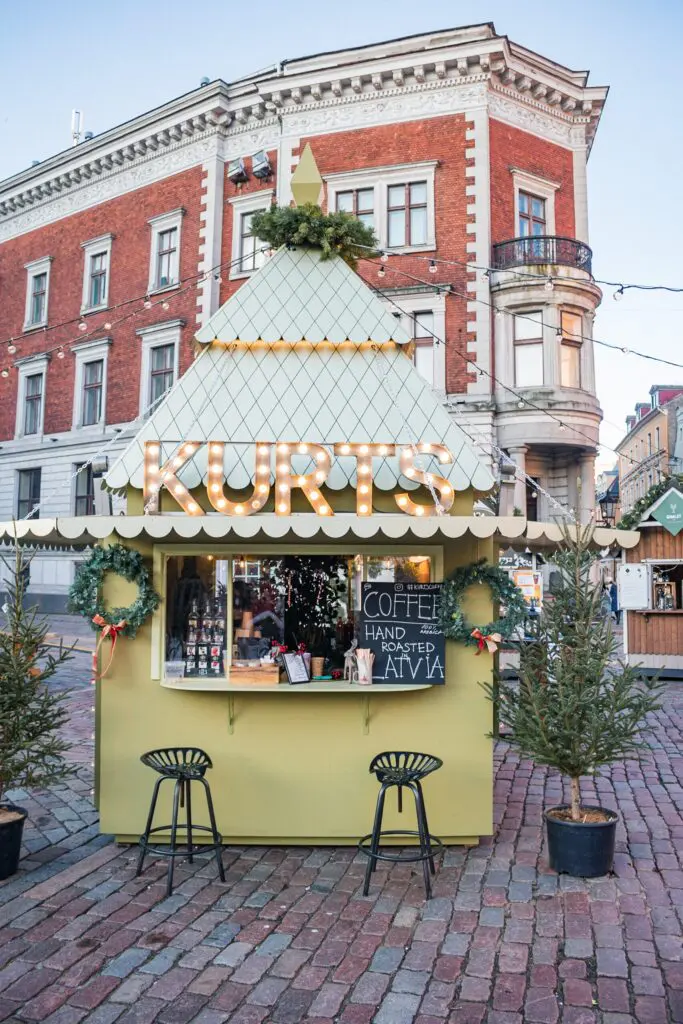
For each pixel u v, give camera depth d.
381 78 21.45
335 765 5.67
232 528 5.00
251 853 5.58
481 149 20.84
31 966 4.00
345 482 5.67
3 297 30.22
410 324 21.19
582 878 5.14
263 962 4.05
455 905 4.73
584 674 5.31
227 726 5.69
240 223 24.02
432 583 5.67
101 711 5.73
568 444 20.47
